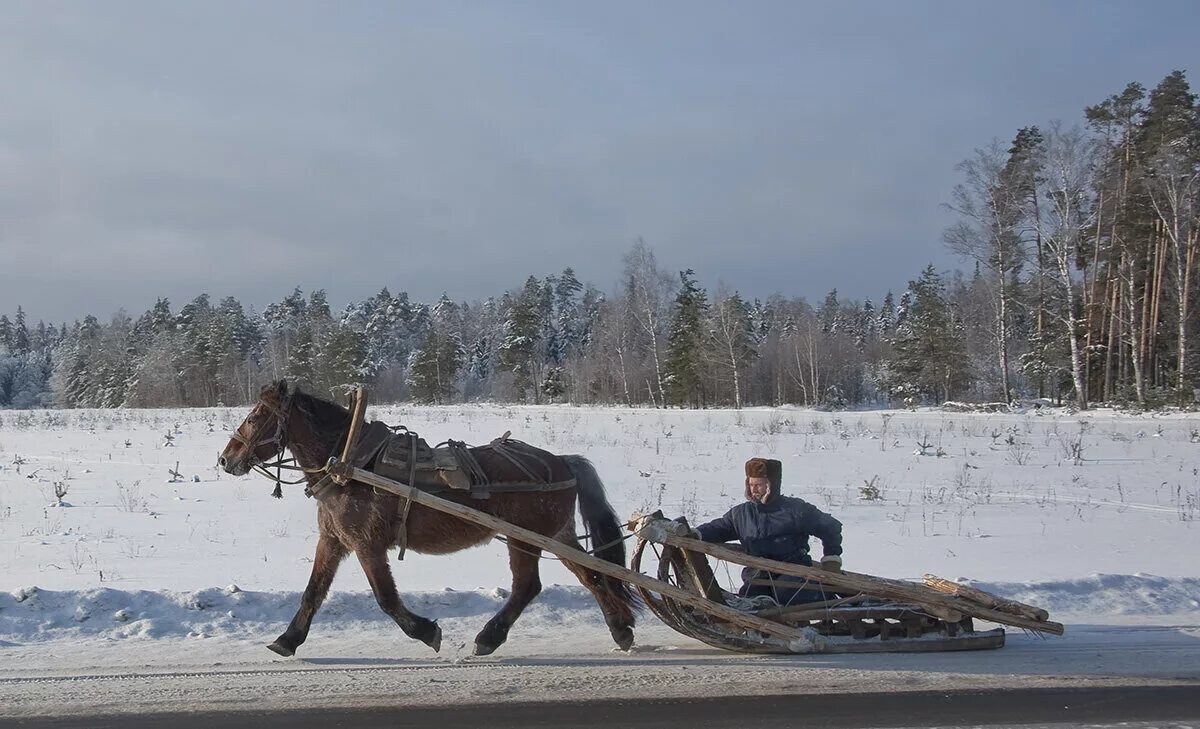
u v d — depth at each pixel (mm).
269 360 90812
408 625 7445
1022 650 7727
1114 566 10539
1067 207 41312
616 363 68875
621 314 69000
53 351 124125
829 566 7816
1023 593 9312
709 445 23109
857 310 127062
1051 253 43781
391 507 7609
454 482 7664
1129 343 45250
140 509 14734
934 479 17438
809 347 70188
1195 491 15961
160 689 6664
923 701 6453
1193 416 33531
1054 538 12102
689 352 61812
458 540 7844
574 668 7227
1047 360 50938
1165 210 42375
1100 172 42781
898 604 7816
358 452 7695
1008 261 44781
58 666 7230
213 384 83688
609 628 8273
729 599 7895
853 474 18125
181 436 28125
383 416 35094
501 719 6078
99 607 8414
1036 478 17562
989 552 11266
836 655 7605
